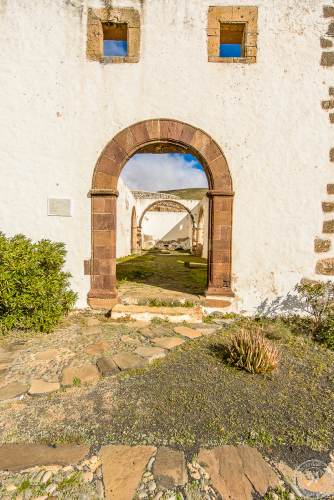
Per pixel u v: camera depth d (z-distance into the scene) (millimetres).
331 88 4383
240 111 4426
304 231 4469
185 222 24656
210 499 1543
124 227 14344
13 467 1710
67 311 4426
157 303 4609
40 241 4426
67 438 1953
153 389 2549
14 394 2398
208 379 2729
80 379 2635
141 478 1652
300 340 3727
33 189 4578
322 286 4176
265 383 2691
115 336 3645
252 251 4504
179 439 1960
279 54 4383
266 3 4344
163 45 4414
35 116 4523
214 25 4371
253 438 1993
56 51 4469
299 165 4434
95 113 4504
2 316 3707
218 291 4527
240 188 4469
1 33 4480
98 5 4406
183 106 4449
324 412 2301
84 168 4551
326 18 4352
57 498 1524
